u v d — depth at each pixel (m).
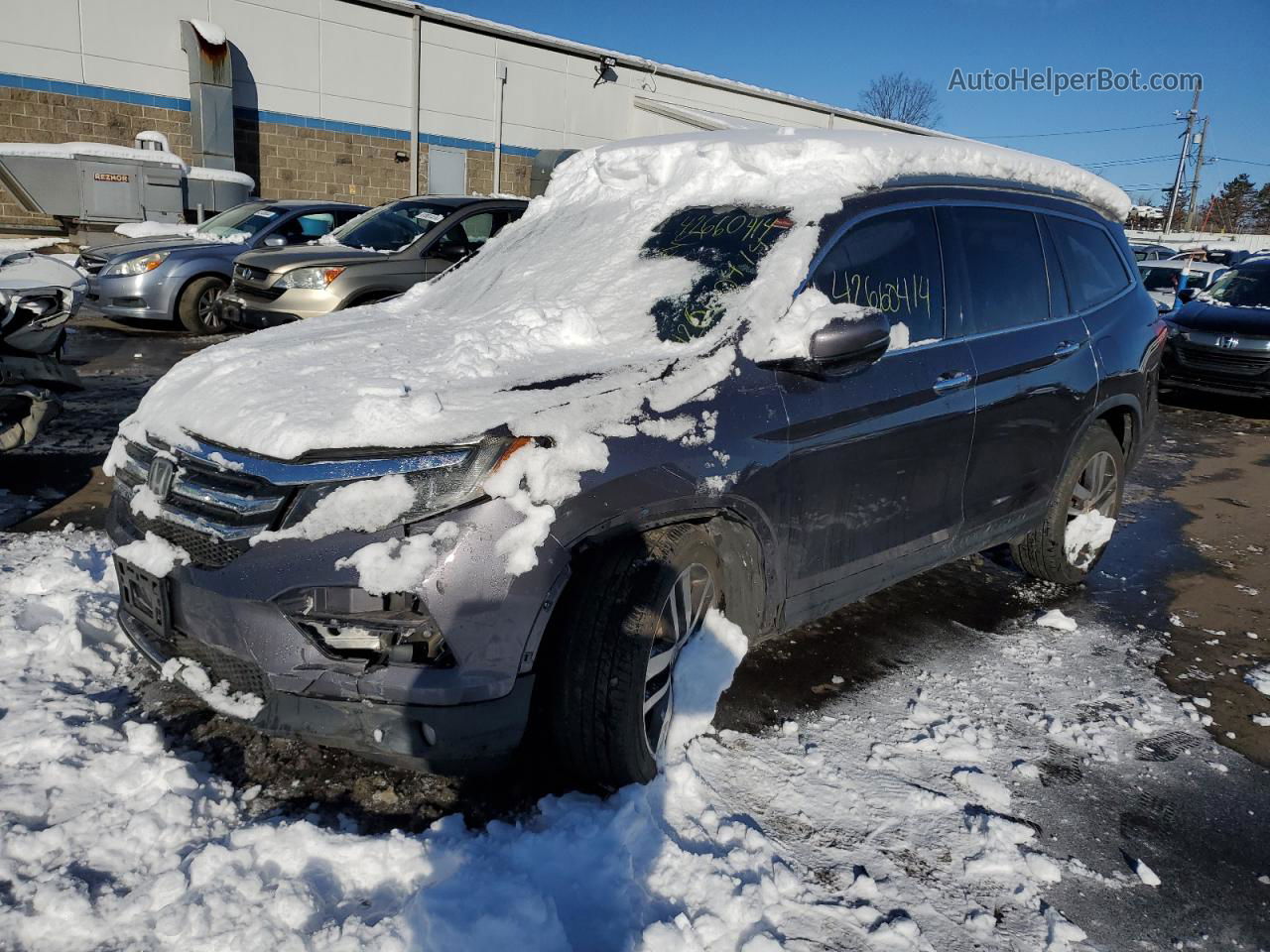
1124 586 4.83
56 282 4.99
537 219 4.23
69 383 5.02
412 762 2.36
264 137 19.34
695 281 3.17
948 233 3.68
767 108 28.55
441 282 4.20
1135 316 4.73
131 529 2.77
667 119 25.11
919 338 3.48
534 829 2.46
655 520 2.58
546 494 2.36
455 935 2.01
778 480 2.91
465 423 2.37
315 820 2.48
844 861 2.46
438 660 2.30
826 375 3.02
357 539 2.29
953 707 3.37
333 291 8.30
